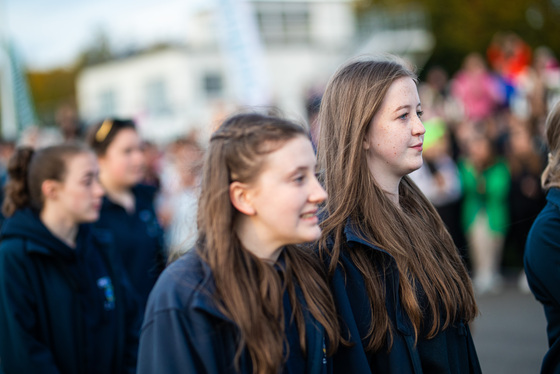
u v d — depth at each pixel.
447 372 2.07
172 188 4.77
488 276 7.54
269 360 1.65
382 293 2.04
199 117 20.28
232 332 1.66
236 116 1.81
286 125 1.74
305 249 2.02
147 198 4.12
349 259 2.08
